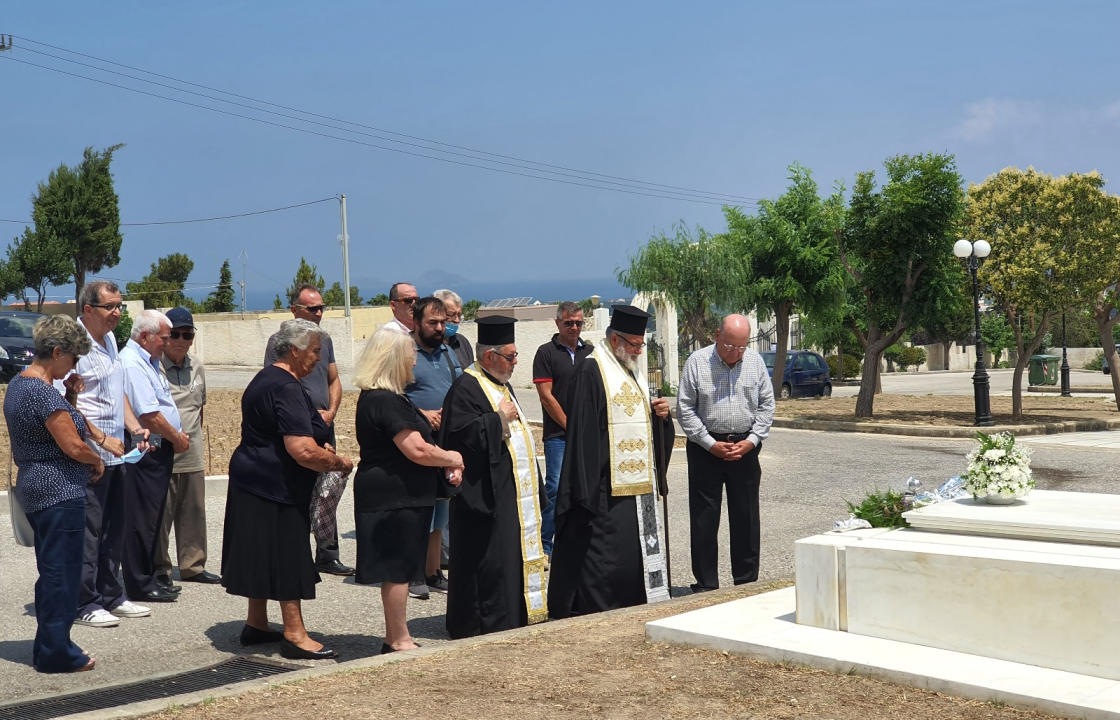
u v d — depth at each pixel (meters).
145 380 7.80
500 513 7.04
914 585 5.67
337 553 9.06
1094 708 4.66
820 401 32.41
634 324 7.64
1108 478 14.60
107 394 7.43
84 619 7.34
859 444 19.77
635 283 34.22
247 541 6.52
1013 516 5.83
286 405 6.42
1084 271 22.67
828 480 14.57
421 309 8.33
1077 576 5.14
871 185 24.31
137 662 6.52
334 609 7.88
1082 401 31.36
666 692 5.20
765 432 8.05
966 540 5.80
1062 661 5.20
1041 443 19.78
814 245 33.81
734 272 33.53
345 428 17.69
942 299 24.14
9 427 6.31
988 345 60.97
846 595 5.93
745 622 6.22
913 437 21.66
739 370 8.02
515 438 7.22
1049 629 5.23
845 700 5.04
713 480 8.05
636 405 7.65
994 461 6.20
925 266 24.05
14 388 6.29
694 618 6.34
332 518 8.98
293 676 5.56
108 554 7.54
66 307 47.38
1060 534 5.57
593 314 32.38
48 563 6.24
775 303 34.44
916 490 6.53
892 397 34.00
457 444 7.02
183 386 8.51
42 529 6.24
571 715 4.88
